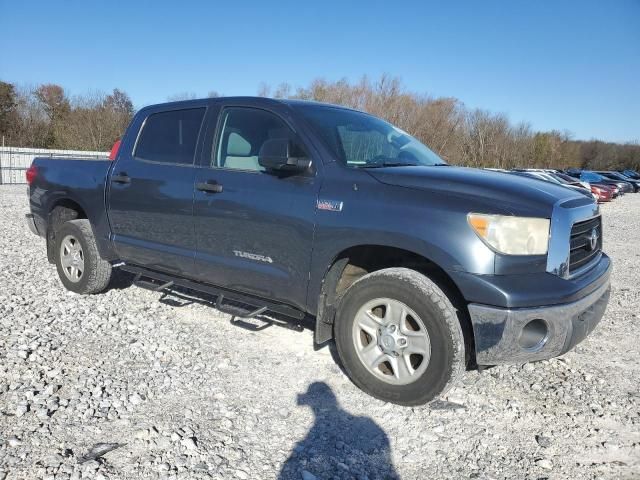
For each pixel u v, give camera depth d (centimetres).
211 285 435
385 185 330
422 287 310
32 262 691
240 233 385
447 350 304
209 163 415
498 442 295
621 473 269
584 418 324
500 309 290
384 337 329
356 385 354
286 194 362
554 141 6475
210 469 259
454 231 299
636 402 346
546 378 379
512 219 295
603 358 423
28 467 253
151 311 496
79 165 524
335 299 364
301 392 345
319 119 388
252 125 403
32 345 398
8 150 2588
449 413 325
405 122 4109
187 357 394
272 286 377
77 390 333
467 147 5009
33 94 4528
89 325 451
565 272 310
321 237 343
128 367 371
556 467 273
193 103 445
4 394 322
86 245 514
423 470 268
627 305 588
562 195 335
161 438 282
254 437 290
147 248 455
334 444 287
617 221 1806
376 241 321
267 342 429
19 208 1348
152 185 443
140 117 485
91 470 252
